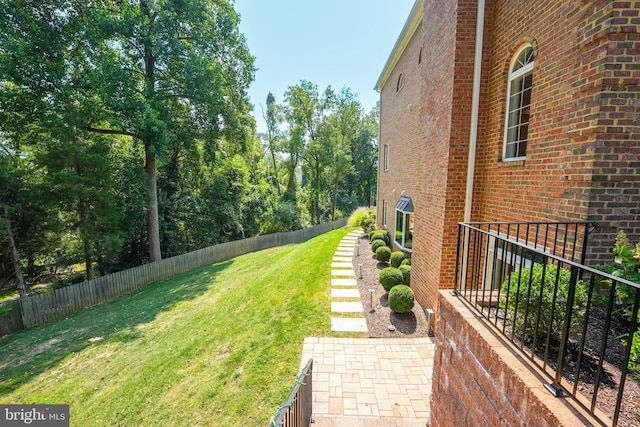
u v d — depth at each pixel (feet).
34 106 38.09
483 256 18.17
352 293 27.94
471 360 8.58
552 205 12.29
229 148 60.80
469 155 18.56
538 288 8.43
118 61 43.68
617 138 9.94
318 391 15.46
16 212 36.52
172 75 47.26
